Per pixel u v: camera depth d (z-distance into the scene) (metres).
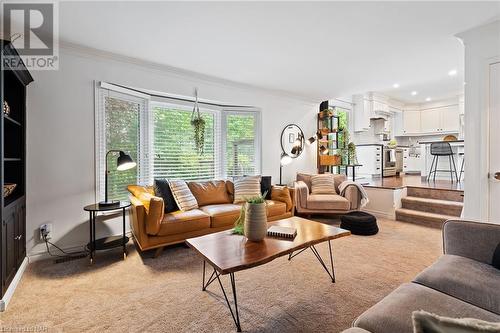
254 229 1.87
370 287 2.03
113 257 2.68
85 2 2.02
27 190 2.55
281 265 2.45
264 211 1.94
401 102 7.16
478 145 2.53
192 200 3.32
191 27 2.42
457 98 6.57
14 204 2.10
